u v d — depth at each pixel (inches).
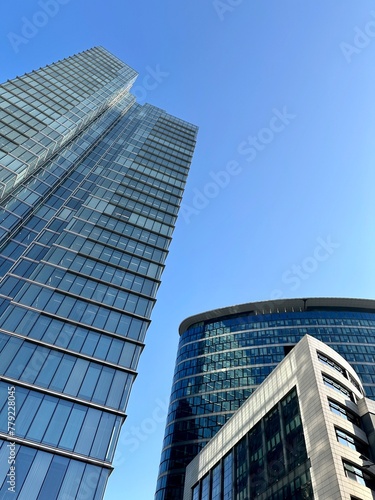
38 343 1300.4
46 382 1199.6
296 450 1733.5
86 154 2832.2
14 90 2508.6
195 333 5039.4
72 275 1668.3
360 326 4635.8
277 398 2084.2
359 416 1769.2
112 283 1728.6
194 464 2844.5
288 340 4480.8
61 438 1076.5
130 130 3585.1
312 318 4785.9
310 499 1503.4
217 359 4485.7
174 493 3223.4
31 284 1519.4
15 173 1903.3
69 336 1391.5
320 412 1668.3
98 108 3161.9
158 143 3464.6
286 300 5064.0
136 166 2886.3
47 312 1429.6
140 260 1961.1
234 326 4918.8
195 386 4224.9
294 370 2032.5
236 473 2206.0
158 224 2311.8
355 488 1395.2
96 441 1115.9
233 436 2442.2
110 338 1471.5
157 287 1836.9
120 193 2443.4
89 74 3602.4
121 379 1337.4
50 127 2400.3
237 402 3880.4
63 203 2278.5
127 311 1621.6
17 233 1916.8
